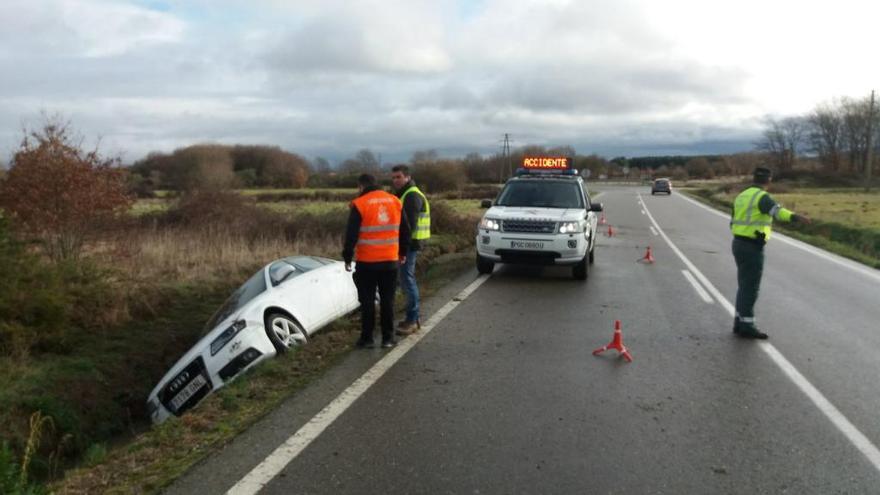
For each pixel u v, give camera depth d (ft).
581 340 23.21
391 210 21.95
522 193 40.06
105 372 24.68
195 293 34.65
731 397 17.22
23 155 35.65
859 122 308.40
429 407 16.35
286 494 11.86
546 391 17.62
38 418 19.01
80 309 28.55
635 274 39.27
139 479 12.68
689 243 59.00
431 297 31.35
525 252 35.55
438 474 12.65
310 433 14.70
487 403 16.66
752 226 23.57
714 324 25.95
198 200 61.11
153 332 29.04
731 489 12.11
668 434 14.69
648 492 11.97
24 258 27.02
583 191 40.65
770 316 27.71
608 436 14.56
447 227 60.70
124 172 38.96
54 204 35.96
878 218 86.12
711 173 422.41
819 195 198.49
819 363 20.49
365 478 12.48
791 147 354.33
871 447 14.07
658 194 199.31
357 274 21.95
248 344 21.86
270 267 27.12
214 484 12.28
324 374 19.11
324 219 58.44
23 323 25.23
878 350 22.15
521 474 12.66
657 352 21.65
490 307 28.96
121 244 40.73
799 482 12.42
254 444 14.12
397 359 20.63
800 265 44.65
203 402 17.49
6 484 12.70
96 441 21.18
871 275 40.11
